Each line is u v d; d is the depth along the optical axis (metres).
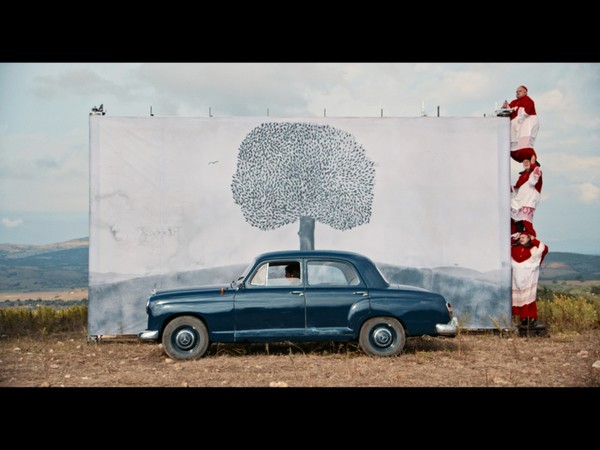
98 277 12.09
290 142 12.55
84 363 10.02
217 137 12.45
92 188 12.13
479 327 12.52
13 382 8.55
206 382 8.43
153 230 12.23
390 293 10.08
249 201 12.43
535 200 13.09
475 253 12.58
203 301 9.98
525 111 13.05
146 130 12.30
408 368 9.26
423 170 12.61
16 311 15.20
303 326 9.98
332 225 12.51
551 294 16.34
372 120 12.61
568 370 9.09
